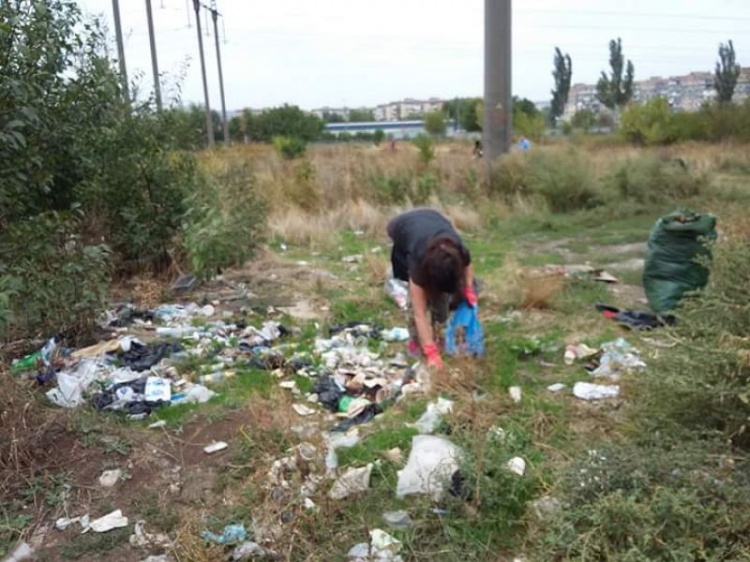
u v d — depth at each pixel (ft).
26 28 16.37
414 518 9.65
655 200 41.88
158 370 15.07
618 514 8.05
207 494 10.59
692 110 100.73
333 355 16.07
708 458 9.19
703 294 12.06
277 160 54.60
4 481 10.77
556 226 35.70
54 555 9.38
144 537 9.64
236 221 24.26
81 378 14.07
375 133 151.64
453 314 14.80
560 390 13.73
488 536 9.33
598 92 186.29
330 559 9.00
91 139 21.63
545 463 10.68
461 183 45.47
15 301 15.14
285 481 10.37
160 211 23.39
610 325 17.79
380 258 26.53
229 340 17.28
